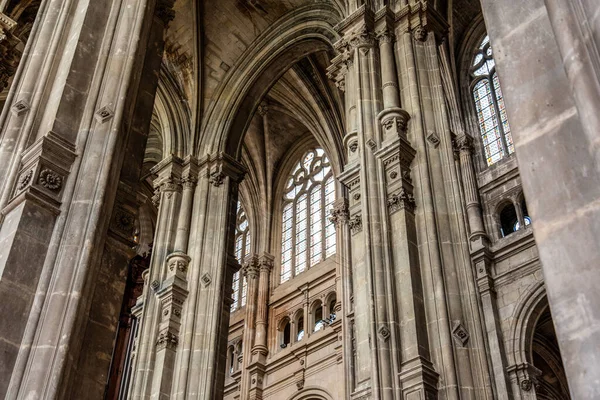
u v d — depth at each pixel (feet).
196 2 83.10
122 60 40.78
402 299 46.06
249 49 86.17
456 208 51.08
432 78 59.06
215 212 77.87
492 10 22.86
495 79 89.56
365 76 59.67
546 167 18.60
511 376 65.31
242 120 85.35
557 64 20.01
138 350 68.08
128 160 39.14
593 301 16.02
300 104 101.35
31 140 36.78
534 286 68.23
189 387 64.80
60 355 29.73
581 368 15.52
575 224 17.28
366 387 43.29
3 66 61.05
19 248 31.99
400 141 52.85
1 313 30.12
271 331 97.45
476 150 85.71
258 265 103.60
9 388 28.76
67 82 38.24
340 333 86.58
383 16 63.10
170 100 85.25
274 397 90.43
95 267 33.19
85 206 34.47
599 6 17.31
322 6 80.53
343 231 90.94
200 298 70.95
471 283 47.32
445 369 42.93
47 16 43.11
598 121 16.57
